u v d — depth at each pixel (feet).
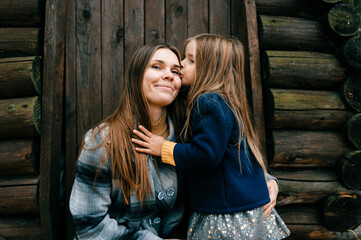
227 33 5.60
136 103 3.56
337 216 4.93
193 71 4.03
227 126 3.41
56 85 4.84
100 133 3.52
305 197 5.04
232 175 3.48
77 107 5.28
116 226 3.34
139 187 3.41
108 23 5.40
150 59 3.47
